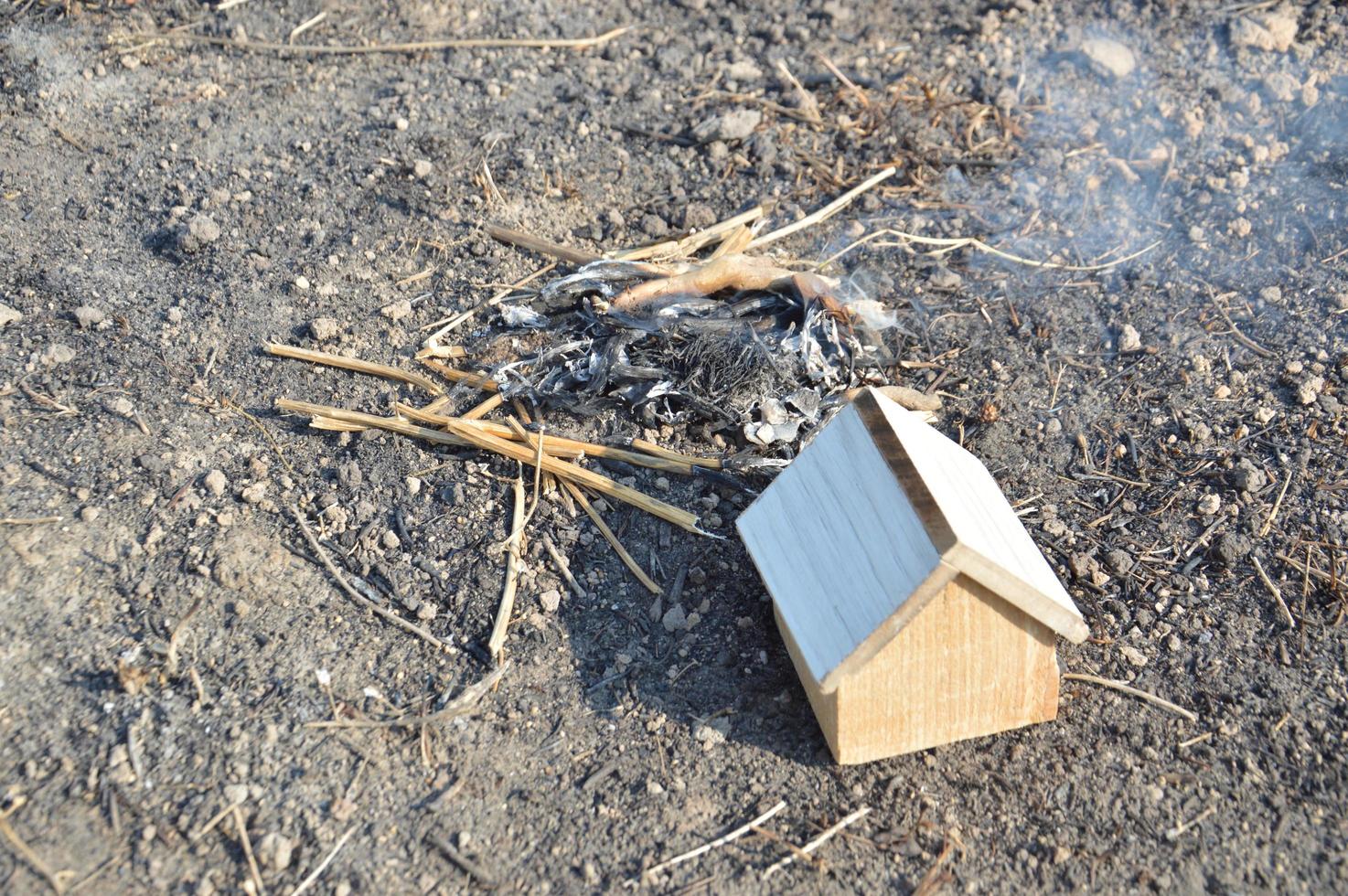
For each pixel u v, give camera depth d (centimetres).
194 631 57
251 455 61
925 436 55
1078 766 56
